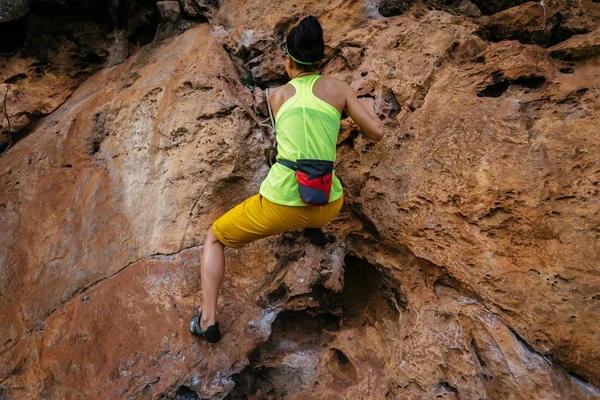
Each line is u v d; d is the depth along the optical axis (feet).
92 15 11.96
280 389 9.05
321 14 10.46
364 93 9.14
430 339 7.38
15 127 10.97
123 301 8.32
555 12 9.43
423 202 7.84
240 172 9.08
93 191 9.50
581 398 6.34
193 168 9.14
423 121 8.35
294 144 6.68
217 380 7.77
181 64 10.25
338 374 8.96
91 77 12.07
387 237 8.20
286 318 9.47
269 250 8.93
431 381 7.20
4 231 8.90
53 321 8.11
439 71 8.87
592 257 6.44
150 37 12.45
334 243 8.96
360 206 8.56
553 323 6.50
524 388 6.54
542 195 6.91
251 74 10.58
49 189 9.50
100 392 7.36
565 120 7.37
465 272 7.26
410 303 7.95
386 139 8.61
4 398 7.30
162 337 7.93
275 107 7.31
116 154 9.89
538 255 6.80
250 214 7.05
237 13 11.05
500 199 7.16
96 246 8.94
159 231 9.04
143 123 9.86
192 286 8.52
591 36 8.41
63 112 10.78
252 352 8.45
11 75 11.71
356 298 9.49
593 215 6.55
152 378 7.55
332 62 10.19
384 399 7.77
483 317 7.07
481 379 6.86
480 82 8.33
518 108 7.68
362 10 10.36
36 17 11.55
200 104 9.41
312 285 8.73
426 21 9.80
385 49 9.40
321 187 6.46
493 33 9.89
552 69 8.02
